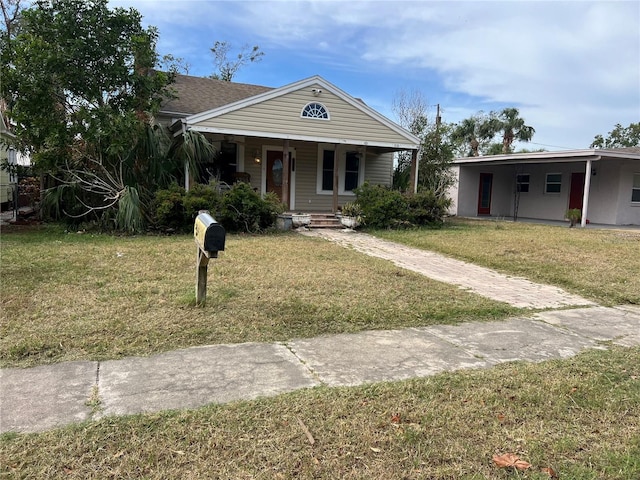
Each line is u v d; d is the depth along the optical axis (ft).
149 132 35.96
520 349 13.10
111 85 34.81
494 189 69.62
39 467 6.90
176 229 35.12
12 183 53.36
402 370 11.21
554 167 62.34
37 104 32.63
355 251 30.63
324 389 9.91
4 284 17.90
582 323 16.17
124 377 10.28
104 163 35.83
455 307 17.28
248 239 33.60
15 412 8.54
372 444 7.84
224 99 49.80
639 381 10.85
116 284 18.44
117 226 34.71
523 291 21.11
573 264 26.94
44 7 33.30
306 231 40.91
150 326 13.62
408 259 28.91
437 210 46.29
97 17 33.76
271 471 6.99
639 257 29.37
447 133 60.59
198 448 7.54
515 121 114.83
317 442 7.84
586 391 10.20
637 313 17.81
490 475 7.07
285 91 41.50
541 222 57.31
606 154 48.21
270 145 49.34
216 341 12.84
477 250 31.60
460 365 11.68
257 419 8.52
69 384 9.84
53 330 13.01
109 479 6.70
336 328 14.39
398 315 15.98
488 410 9.18
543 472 7.17
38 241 28.86
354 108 44.65
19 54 31.99
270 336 13.42
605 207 55.36
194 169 37.91
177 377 10.37
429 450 7.70
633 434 8.38
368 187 46.06
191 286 18.45
